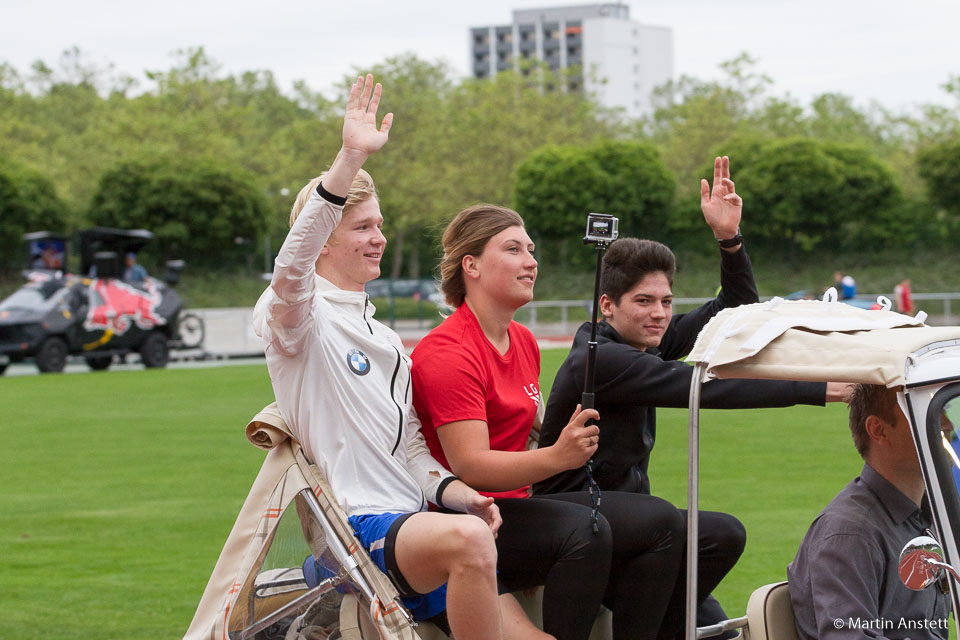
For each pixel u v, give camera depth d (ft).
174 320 111.34
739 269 19.56
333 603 14.96
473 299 16.75
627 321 17.07
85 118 381.19
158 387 85.51
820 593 13.62
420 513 14.69
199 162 220.43
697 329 19.93
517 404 16.65
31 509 38.14
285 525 15.46
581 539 15.21
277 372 15.55
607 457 16.72
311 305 15.10
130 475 44.78
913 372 11.91
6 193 201.16
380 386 15.60
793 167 191.52
